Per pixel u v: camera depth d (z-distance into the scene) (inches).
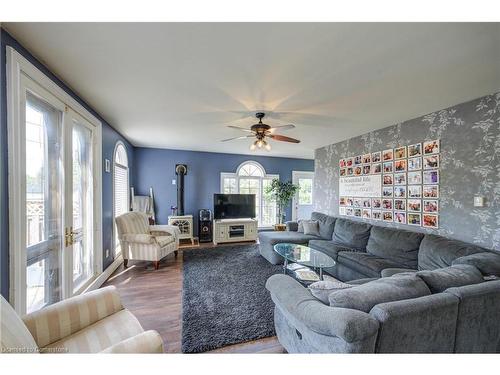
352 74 77.8
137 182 221.0
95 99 102.0
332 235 165.2
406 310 46.2
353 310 46.1
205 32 57.3
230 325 84.0
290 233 179.8
